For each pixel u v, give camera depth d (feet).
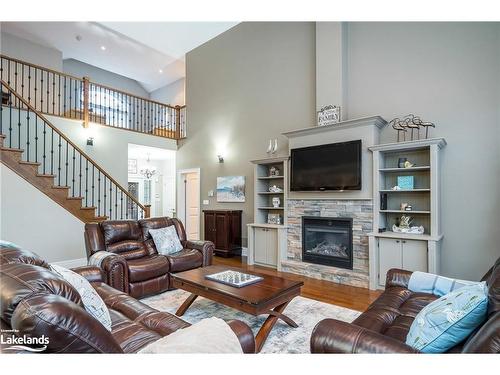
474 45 11.66
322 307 10.24
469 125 11.70
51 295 3.44
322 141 14.73
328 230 14.47
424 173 12.59
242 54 20.74
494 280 4.33
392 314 6.25
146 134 23.26
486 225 11.28
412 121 12.21
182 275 9.60
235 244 19.58
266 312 7.61
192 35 22.94
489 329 3.46
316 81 15.75
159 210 32.89
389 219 13.50
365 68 14.49
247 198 20.08
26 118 17.67
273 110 18.70
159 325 5.78
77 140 19.47
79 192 18.88
